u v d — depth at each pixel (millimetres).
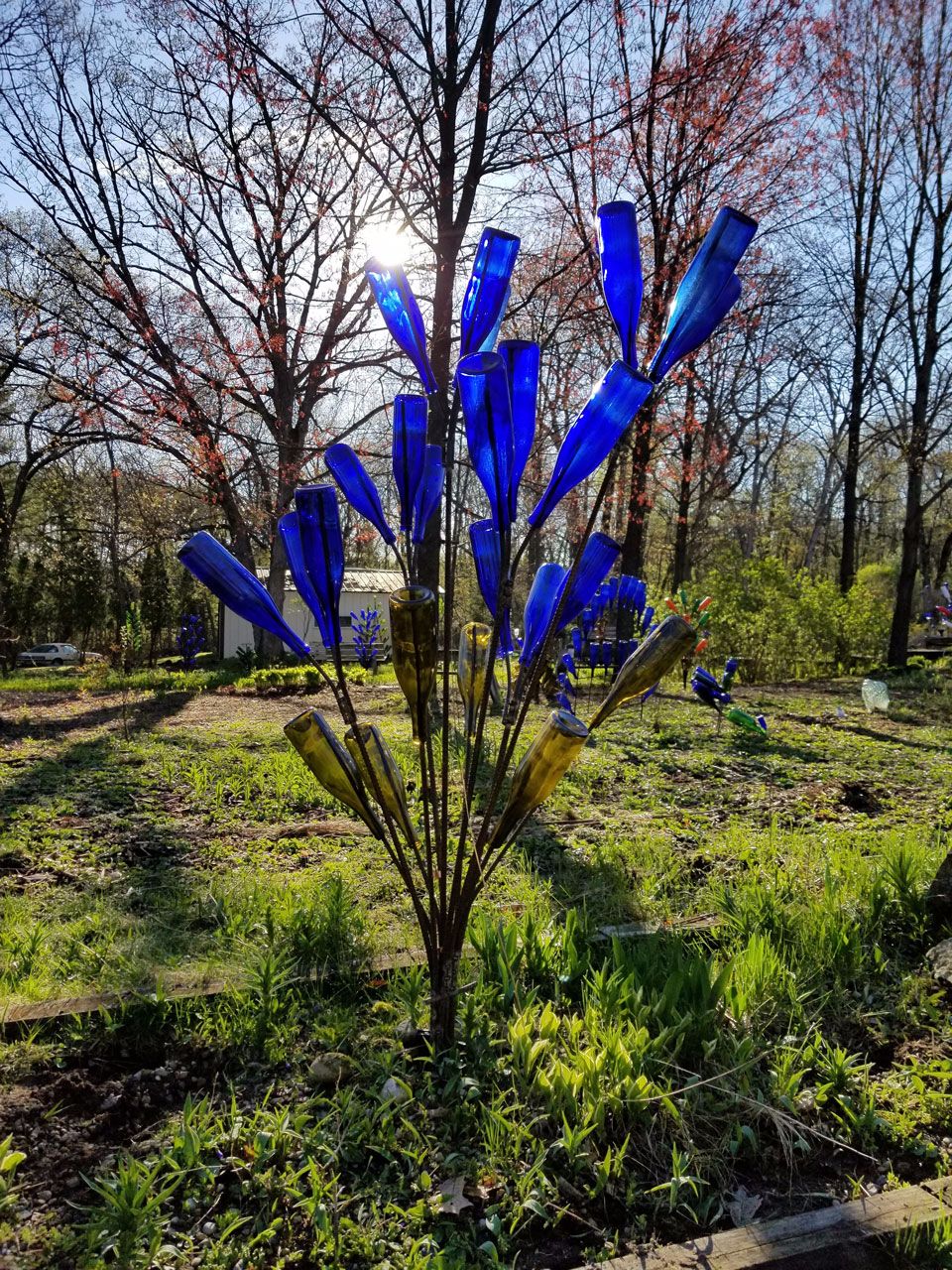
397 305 2326
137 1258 1898
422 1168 2244
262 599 2365
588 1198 2148
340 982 3129
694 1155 2275
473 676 2756
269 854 4816
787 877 4070
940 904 3656
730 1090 2473
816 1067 2682
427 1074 2559
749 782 6805
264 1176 2143
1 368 20859
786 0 11023
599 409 2045
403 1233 2031
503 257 2273
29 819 5496
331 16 10172
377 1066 2596
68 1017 2795
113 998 2873
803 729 9398
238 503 20656
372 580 30578
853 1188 2244
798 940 3387
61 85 19062
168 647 39750
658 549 33500
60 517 35562
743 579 16344
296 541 2328
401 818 2590
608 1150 2246
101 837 5152
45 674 23297
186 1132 2219
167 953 3342
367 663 18406
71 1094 2479
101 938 3545
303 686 13398
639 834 5160
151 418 17094
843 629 16797
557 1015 2891
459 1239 2018
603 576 2438
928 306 17453
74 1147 2268
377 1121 2373
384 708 10805
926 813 5734
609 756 7660
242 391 18922
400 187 12109
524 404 2158
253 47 10805
